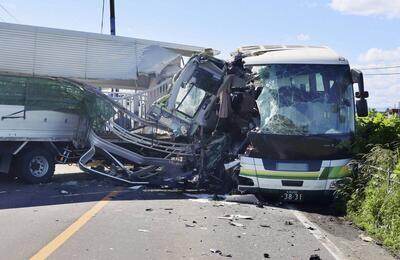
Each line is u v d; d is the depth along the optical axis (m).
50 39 14.48
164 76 15.88
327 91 11.60
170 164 14.01
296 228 8.91
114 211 9.93
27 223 8.72
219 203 11.16
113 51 15.34
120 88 16.44
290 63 11.87
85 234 7.92
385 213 8.62
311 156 10.95
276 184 10.96
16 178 15.38
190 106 13.42
